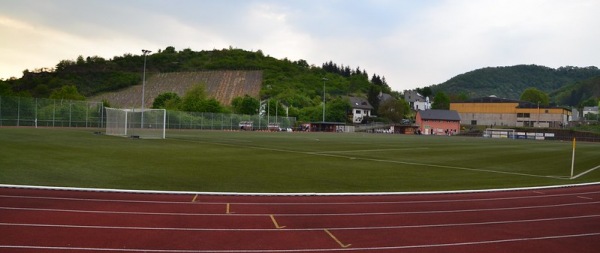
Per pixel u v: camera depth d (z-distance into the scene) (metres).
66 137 38.47
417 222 10.88
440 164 26.62
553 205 13.73
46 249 7.77
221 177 17.66
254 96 158.38
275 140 48.97
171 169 19.44
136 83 175.00
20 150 23.81
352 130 116.69
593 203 14.23
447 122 127.12
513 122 143.38
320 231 9.71
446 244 9.02
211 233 9.22
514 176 21.80
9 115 61.19
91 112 71.00
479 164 27.44
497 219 11.49
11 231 8.75
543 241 9.44
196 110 102.44
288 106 137.38
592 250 8.84
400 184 17.67
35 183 13.98
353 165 24.34
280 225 10.11
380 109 142.50
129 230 9.17
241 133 70.88
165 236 8.86
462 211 12.43
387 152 34.84
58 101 66.94
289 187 15.83
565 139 97.56
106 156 23.36
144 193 13.38
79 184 14.32
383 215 11.56
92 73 177.62
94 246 8.05
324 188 15.92
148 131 52.81
